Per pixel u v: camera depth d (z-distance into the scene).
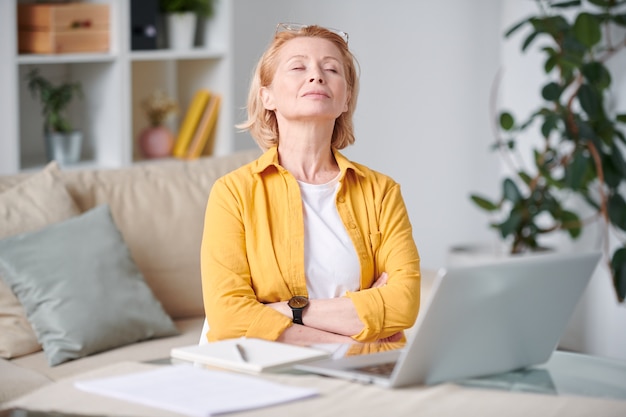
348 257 2.38
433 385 1.74
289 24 2.50
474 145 5.78
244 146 4.95
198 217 3.49
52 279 3.01
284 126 2.43
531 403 1.68
